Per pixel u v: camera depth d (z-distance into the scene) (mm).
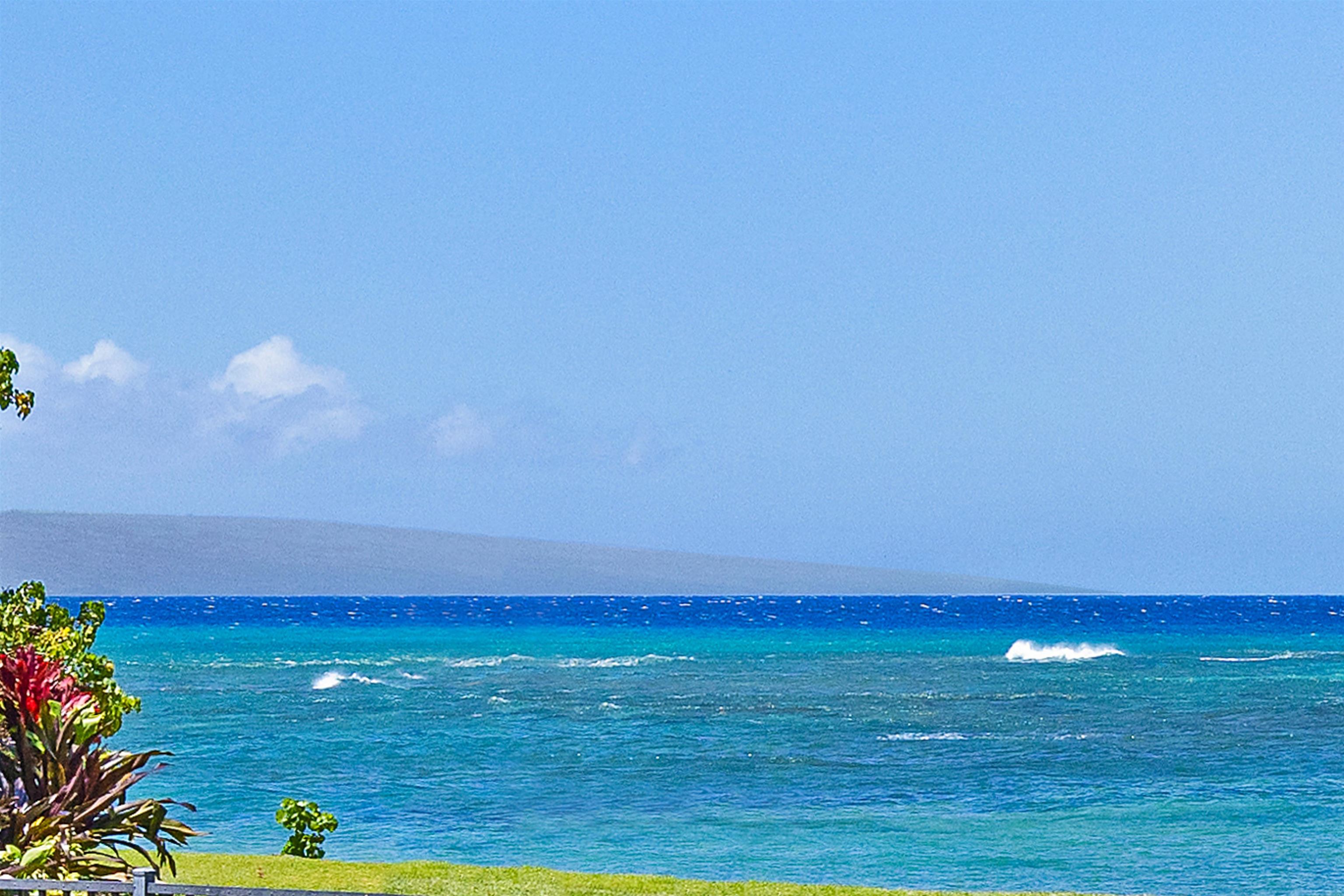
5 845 11875
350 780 39062
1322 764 41906
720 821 32281
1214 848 28297
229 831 30281
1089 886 24906
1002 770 40844
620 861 27547
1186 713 58000
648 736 50250
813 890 16641
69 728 12875
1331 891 24344
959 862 27156
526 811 33812
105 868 12148
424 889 16172
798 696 67250
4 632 15250
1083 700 64562
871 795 36156
